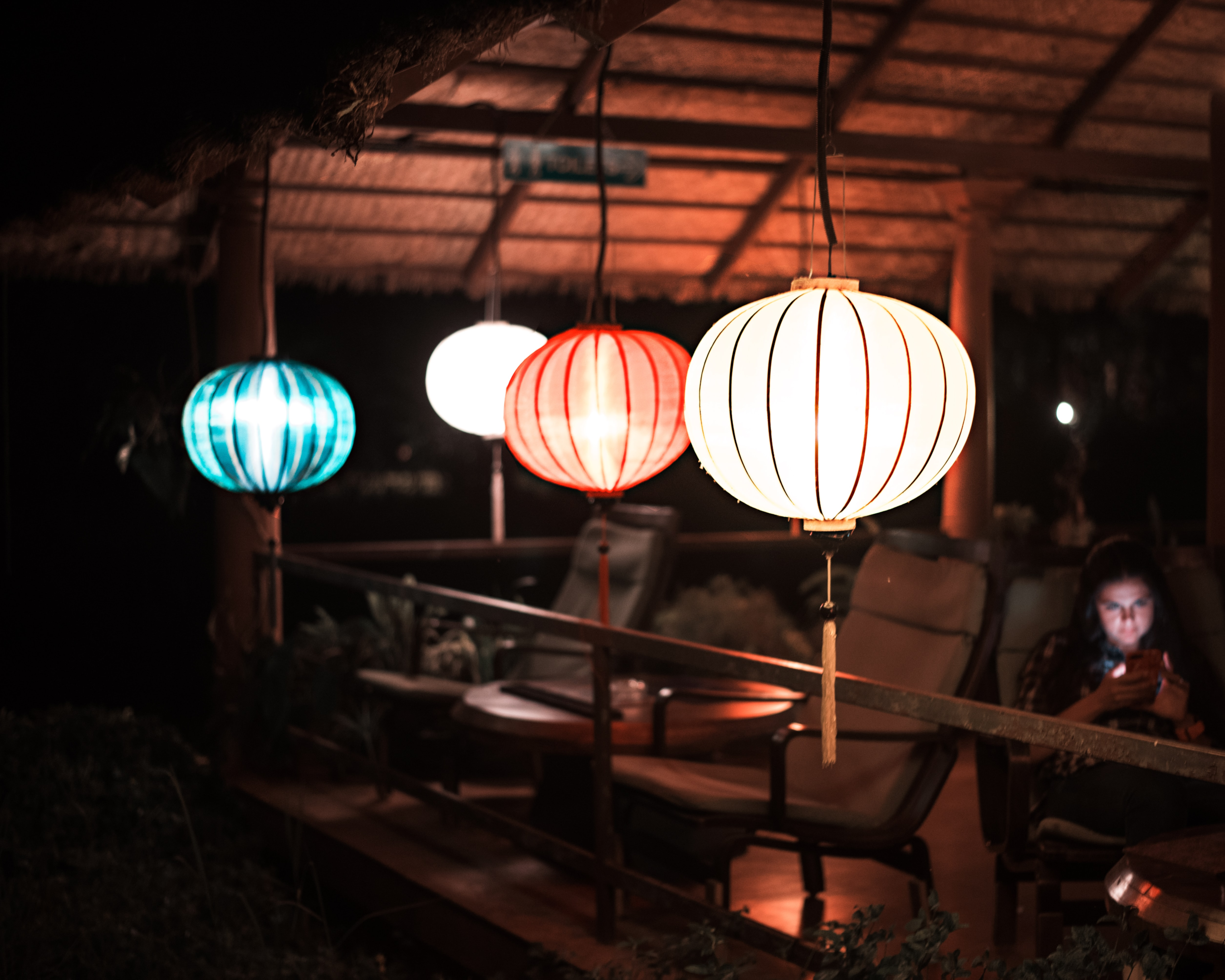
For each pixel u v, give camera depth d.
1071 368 10.12
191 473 5.65
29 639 9.62
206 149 2.92
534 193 6.28
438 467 11.19
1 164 3.88
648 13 2.33
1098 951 1.94
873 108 5.80
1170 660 3.18
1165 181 6.88
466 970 3.85
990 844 3.15
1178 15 5.39
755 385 1.93
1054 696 3.28
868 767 3.62
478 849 4.23
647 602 5.03
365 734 4.66
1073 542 6.97
